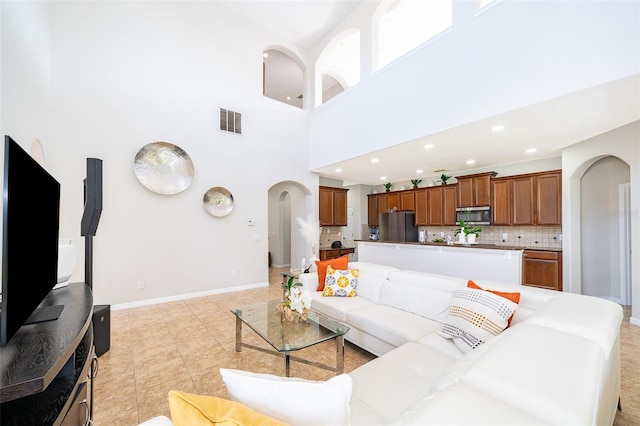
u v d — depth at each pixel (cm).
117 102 387
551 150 440
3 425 94
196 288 452
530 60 264
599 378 78
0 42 203
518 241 535
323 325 215
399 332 207
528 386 71
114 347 268
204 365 235
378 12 452
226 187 489
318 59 593
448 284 234
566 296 167
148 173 405
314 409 69
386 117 419
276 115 562
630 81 220
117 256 384
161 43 428
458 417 61
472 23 309
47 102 329
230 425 58
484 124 318
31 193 114
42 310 131
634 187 326
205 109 469
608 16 221
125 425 168
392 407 122
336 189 681
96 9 376
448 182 644
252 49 530
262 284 530
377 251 546
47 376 75
